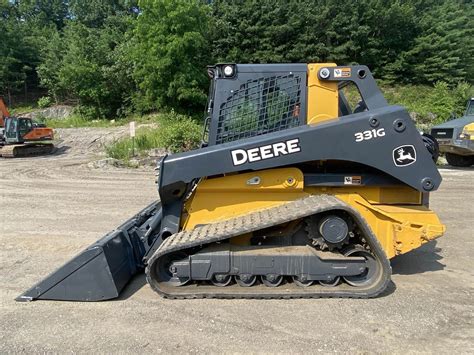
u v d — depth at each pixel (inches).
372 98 151.7
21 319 128.7
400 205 155.8
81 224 255.8
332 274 139.5
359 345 111.0
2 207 311.0
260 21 1338.6
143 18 1064.8
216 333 118.3
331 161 149.9
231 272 140.9
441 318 126.5
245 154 143.1
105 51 1382.9
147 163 590.9
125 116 1307.8
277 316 128.1
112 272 143.9
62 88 1450.5
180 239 140.2
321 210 131.9
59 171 550.9
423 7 1587.1
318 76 152.3
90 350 110.0
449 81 1344.7
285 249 143.1
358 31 1357.0
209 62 1217.4
